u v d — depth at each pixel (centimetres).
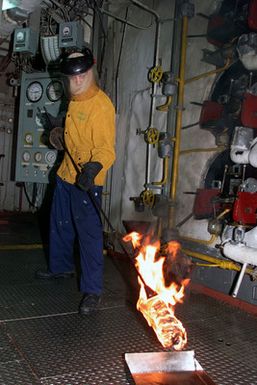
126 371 195
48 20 489
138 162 425
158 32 400
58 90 487
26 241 515
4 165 782
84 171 258
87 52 275
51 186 589
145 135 406
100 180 283
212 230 324
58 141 321
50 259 340
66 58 273
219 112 342
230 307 301
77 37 420
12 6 379
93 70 271
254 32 309
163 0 402
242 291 306
